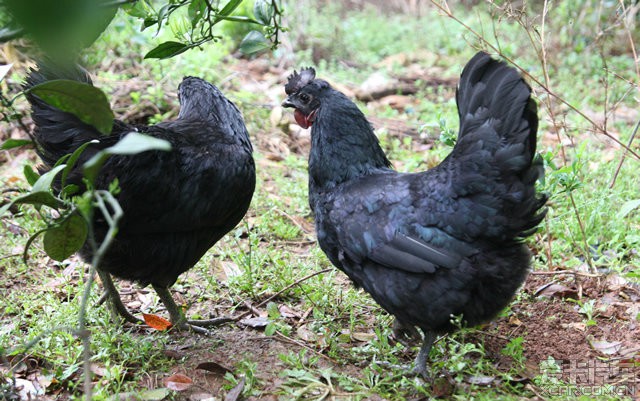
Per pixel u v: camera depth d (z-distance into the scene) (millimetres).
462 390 3639
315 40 10305
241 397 3641
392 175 3971
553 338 4246
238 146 4496
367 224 3781
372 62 9977
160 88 7430
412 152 7141
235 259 5109
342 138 4098
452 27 10914
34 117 3887
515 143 3439
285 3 10789
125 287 5008
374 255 3736
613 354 4059
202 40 3836
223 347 4207
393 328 4285
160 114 7270
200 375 3875
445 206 3590
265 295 4789
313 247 5539
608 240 5363
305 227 5895
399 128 7711
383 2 13102
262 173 6754
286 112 7871
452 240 3588
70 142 3857
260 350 4160
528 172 3496
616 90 8227
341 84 8852
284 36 9711
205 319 4562
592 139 7160
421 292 3639
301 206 6168
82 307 2863
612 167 6152
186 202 4070
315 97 4289
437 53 10062
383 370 3857
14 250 5266
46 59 3918
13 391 3531
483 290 3598
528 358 4043
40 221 5508
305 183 6500
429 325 3729
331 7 12109
